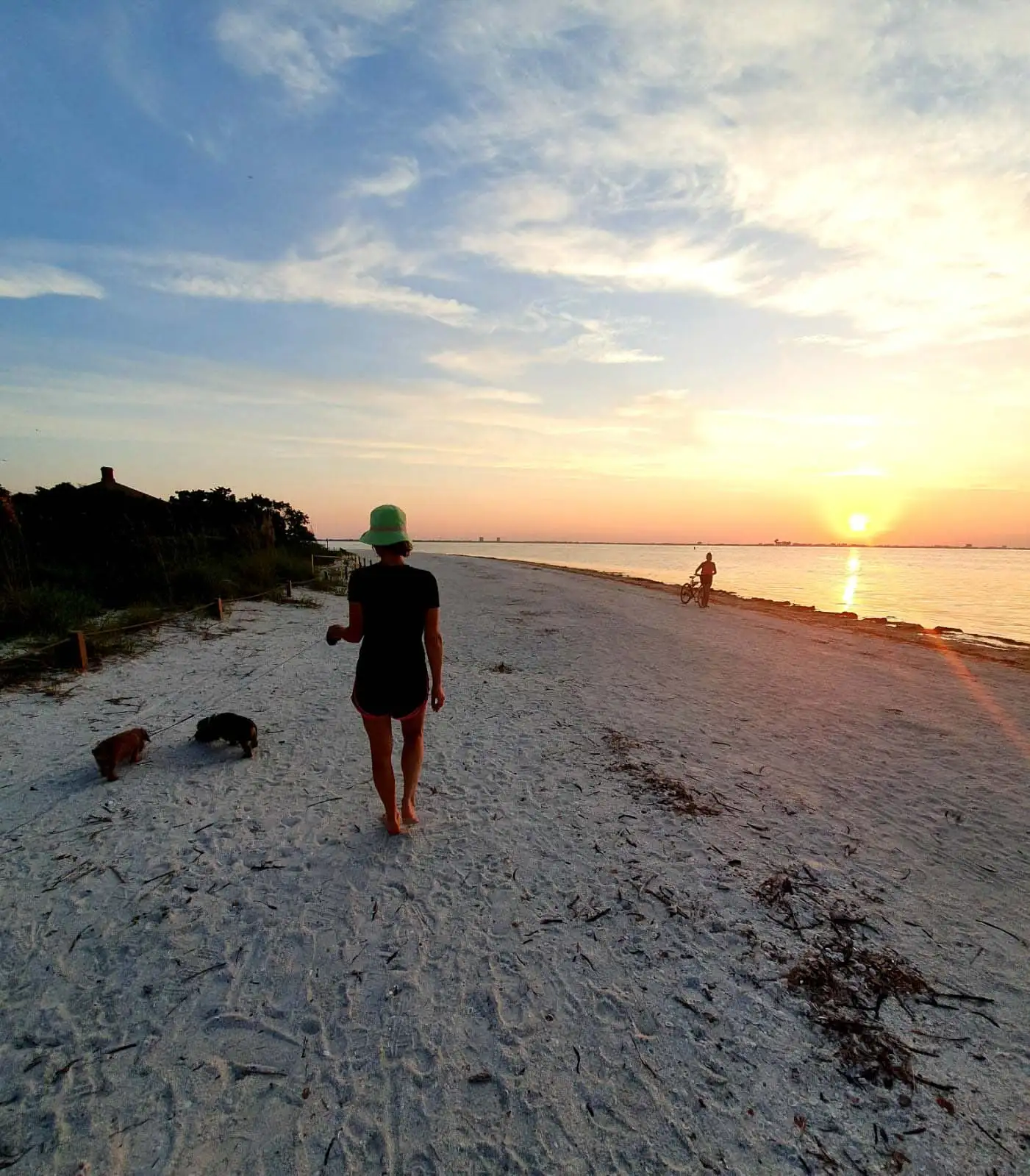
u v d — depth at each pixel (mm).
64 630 7828
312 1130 1947
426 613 3541
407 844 3732
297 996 2494
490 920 3027
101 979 2543
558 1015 2441
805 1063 2240
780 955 2818
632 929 2992
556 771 4984
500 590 24469
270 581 15102
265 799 4254
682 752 5543
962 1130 1983
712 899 3250
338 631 3633
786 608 22078
